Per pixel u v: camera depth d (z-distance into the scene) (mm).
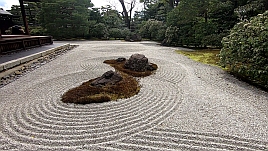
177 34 12422
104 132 2377
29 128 2447
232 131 2371
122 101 3316
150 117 2766
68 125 2533
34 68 5938
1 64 5121
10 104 3197
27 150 2018
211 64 6562
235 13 9047
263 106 3104
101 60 7109
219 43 9289
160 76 5000
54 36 18188
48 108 3035
